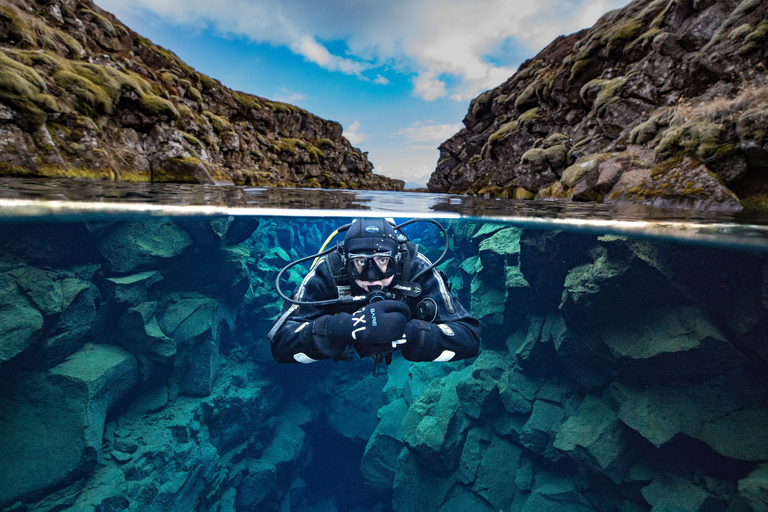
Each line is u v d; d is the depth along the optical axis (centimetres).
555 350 1451
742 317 837
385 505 2038
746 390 872
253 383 2169
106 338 1427
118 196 388
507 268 1647
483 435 1595
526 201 679
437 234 3509
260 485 1903
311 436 2597
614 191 569
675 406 962
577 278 1107
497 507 1384
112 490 1174
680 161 503
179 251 1641
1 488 1002
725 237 423
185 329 1694
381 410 2170
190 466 1455
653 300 972
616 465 1064
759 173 448
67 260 1255
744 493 774
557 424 1337
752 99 455
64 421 1125
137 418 1463
